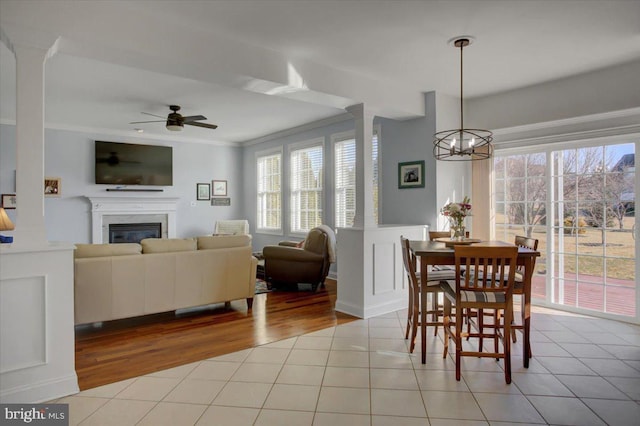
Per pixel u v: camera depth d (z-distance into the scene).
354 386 2.61
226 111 5.88
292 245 6.12
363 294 4.21
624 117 3.96
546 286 4.64
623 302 4.05
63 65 3.96
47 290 2.41
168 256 4.00
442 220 4.73
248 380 2.71
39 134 2.42
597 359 3.05
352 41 3.33
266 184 8.10
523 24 3.03
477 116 4.98
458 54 3.61
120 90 4.81
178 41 2.96
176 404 2.39
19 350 2.33
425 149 4.80
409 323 3.50
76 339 3.56
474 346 3.33
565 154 4.47
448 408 2.32
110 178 7.25
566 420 2.19
